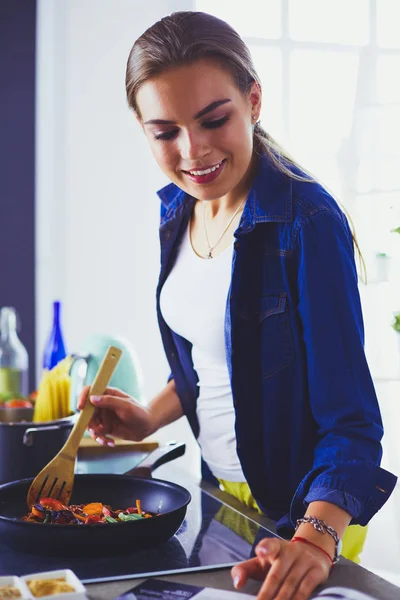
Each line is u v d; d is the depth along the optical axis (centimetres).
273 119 297
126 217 298
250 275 121
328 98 302
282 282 118
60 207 295
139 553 100
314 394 108
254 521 115
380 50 306
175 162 112
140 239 299
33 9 294
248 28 292
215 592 88
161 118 108
